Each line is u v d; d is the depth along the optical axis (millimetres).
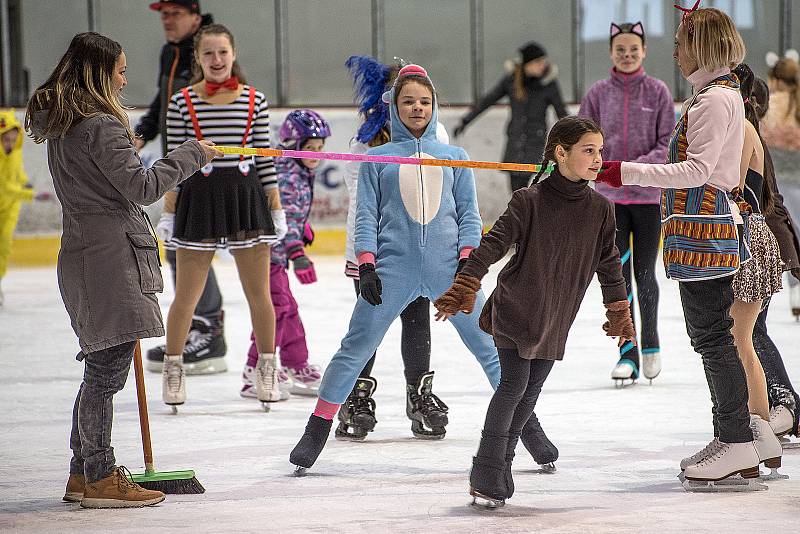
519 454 10414
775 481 9227
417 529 7695
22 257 29625
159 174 8344
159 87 15656
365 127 11328
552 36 33688
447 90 33656
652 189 14062
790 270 10438
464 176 10117
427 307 11234
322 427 9625
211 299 15531
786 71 20078
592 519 7930
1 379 14867
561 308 8266
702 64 8898
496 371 9961
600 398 13180
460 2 33438
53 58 31906
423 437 11211
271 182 12719
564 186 8125
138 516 8180
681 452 10344
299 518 8047
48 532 7754
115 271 8273
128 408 12859
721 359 8883
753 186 9680
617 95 14883
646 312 14094
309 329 19156
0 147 22641
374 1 33094
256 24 32812
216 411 12711
